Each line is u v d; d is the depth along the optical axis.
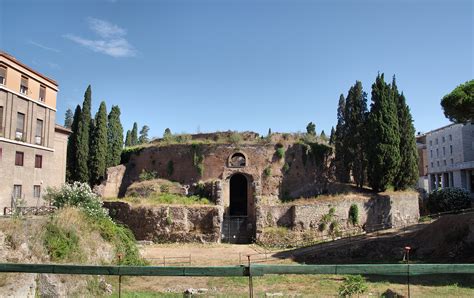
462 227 30.12
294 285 21.75
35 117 34.03
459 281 21.39
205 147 48.72
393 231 37.41
